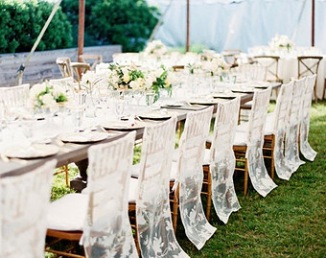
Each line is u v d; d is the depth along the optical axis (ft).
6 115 11.10
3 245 6.39
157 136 9.45
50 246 10.24
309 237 12.13
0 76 31.99
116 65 13.91
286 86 15.89
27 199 6.51
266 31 42.68
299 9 40.14
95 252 8.35
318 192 15.42
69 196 9.70
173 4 51.34
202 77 18.69
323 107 30.35
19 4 38.27
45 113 10.97
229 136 13.23
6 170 7.82
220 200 13.26
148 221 9.89
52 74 36.68
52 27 42.47
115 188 8.50
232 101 12.82
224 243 11.75
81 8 28.37
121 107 13.17
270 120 18.07
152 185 9.86
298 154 18.65
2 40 36.88
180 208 11.41
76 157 9.24
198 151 11.58
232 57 35.40
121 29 56.85
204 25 47.16
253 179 15.15
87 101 13.67
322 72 32.76
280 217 13.37
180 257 10.77
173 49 52.31
